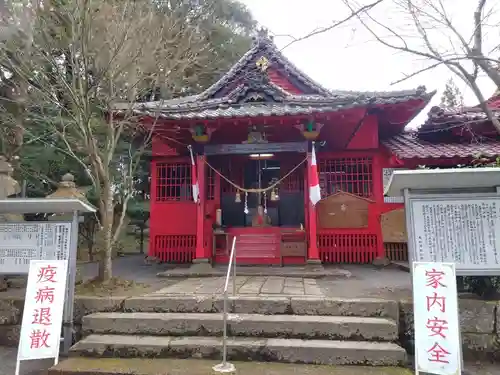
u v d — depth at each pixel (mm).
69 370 4262
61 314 4516
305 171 9461
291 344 4566
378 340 4688
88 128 6211
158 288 6418
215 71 12516
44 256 5215
